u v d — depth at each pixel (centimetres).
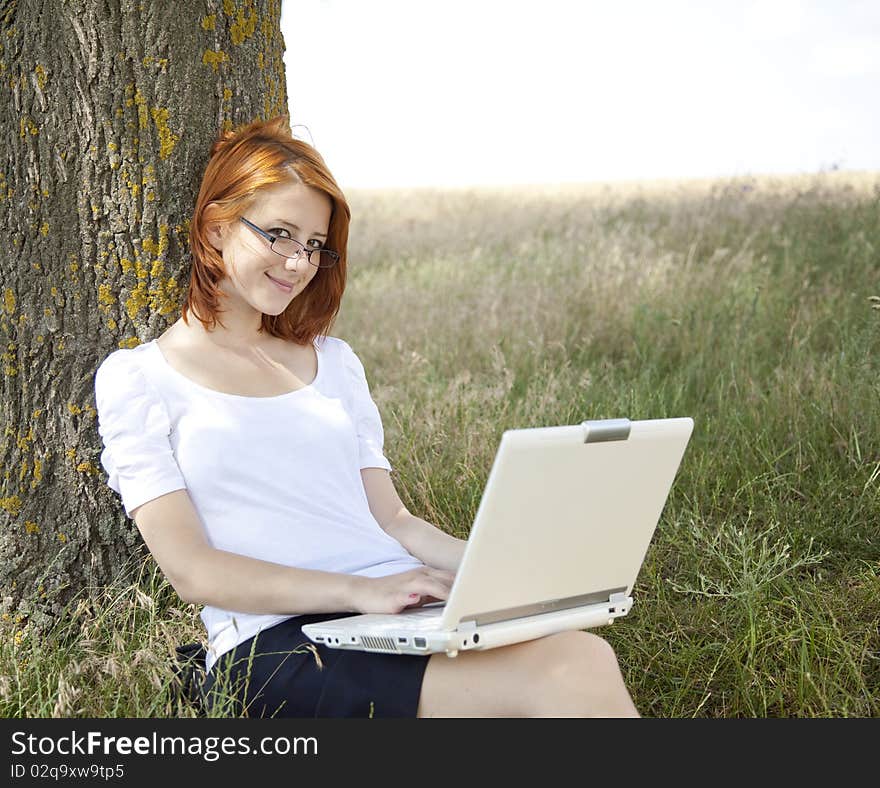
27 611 277
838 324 559
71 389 276
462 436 406
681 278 719
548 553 188
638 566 207
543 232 1161
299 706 203
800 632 278
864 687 260
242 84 285
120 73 269
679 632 289
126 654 244
